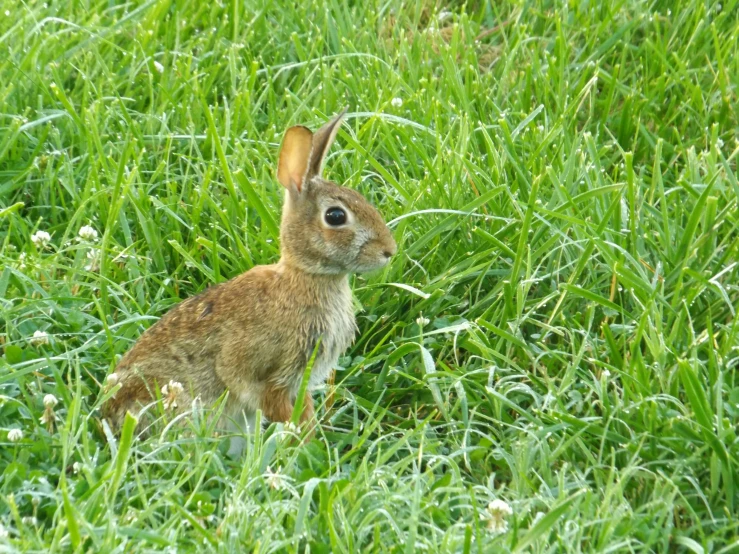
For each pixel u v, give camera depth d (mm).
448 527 7945
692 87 13125
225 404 9445
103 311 10156
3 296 10031
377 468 8414
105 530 7441
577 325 10117
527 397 9727
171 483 8211
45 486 8094
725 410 9148
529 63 13742
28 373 9445
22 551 7211
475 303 10680
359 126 12430
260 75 13547
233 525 7703
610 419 8859
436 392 9398
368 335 10516
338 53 13789
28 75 12539
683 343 9859
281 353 9359
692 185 11211
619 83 13273
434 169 11289
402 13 14648
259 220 11312
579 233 10648
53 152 11781
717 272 10484
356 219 9258
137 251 10992
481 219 11109
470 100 12930
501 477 9047
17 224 10938
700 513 8562
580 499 8156
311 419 9188
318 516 7914
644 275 10195
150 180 11523
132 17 13586
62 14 13812
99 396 9094
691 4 14133
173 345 9320
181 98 12773
